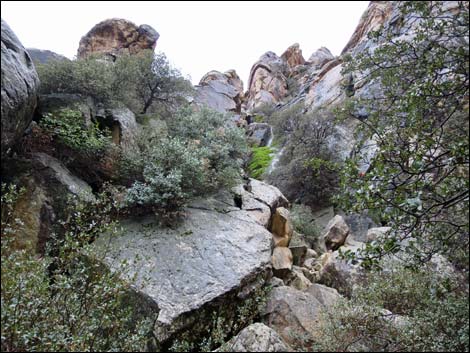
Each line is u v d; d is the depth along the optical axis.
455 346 3.51
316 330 4.55
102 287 2.68
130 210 5.77
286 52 36.91
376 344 4.04
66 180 4.82
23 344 2.20
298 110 18.14
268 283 5.72
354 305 4.47
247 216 7.09
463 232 3.72
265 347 3.65
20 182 4.37
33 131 4.90
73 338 2.27
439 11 4.35
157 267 4.69
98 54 8.37
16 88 3.79
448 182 3.25
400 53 4.29
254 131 19.27
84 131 5.42
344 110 4.73
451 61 3.83
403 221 2.97
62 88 6.36
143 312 3.92
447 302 3.80
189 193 6.39
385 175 2.90
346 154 12.06
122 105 7.17
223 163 7.91
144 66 8.44
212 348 4.18
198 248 5.39
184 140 7.61
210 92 20.41
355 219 10.52
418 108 3.62
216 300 4.47
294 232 8.89
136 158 6.18
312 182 11.95
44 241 4.22
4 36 3.91
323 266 7.10
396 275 4.98
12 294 2.27
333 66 23.95
